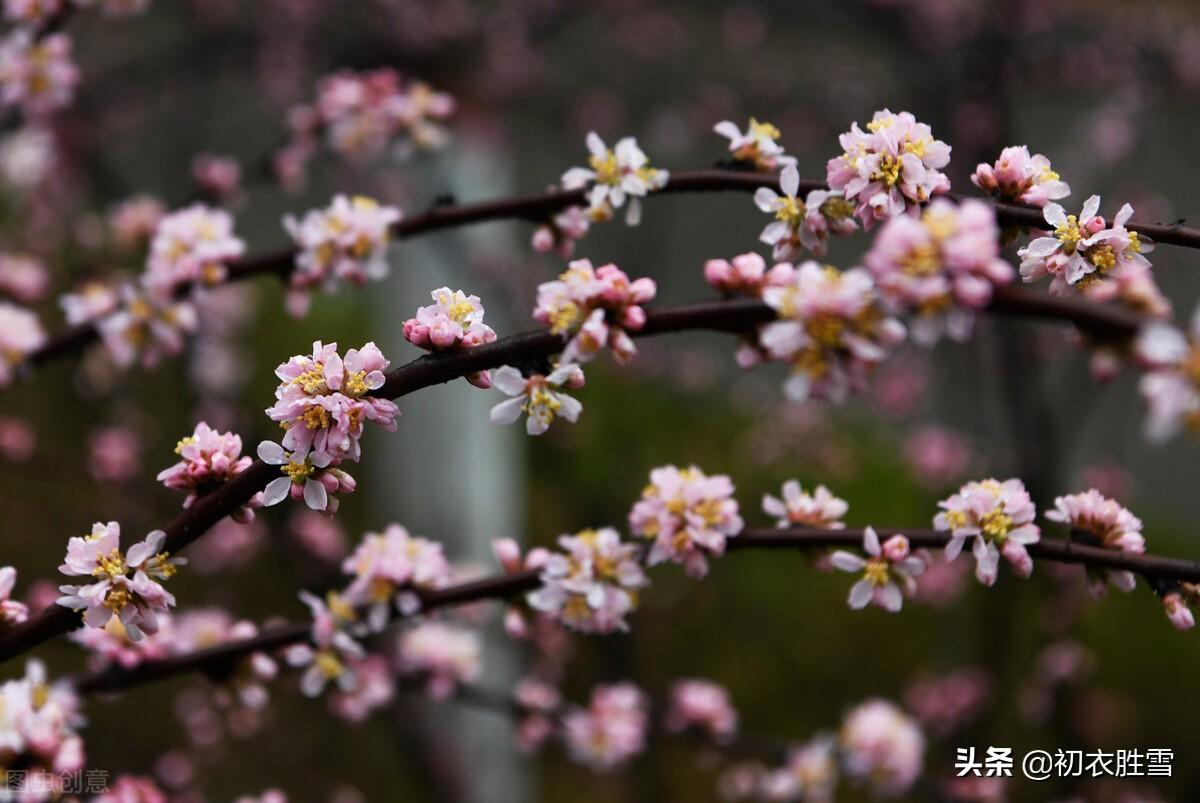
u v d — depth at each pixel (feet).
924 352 24.26
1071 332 5.00
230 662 7.87
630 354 5.18
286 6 22.31
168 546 5.17
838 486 29.68
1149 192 25.09
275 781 21.68
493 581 7.23
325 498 4.89
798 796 12.81
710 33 26.89
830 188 5.42
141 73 22.15
